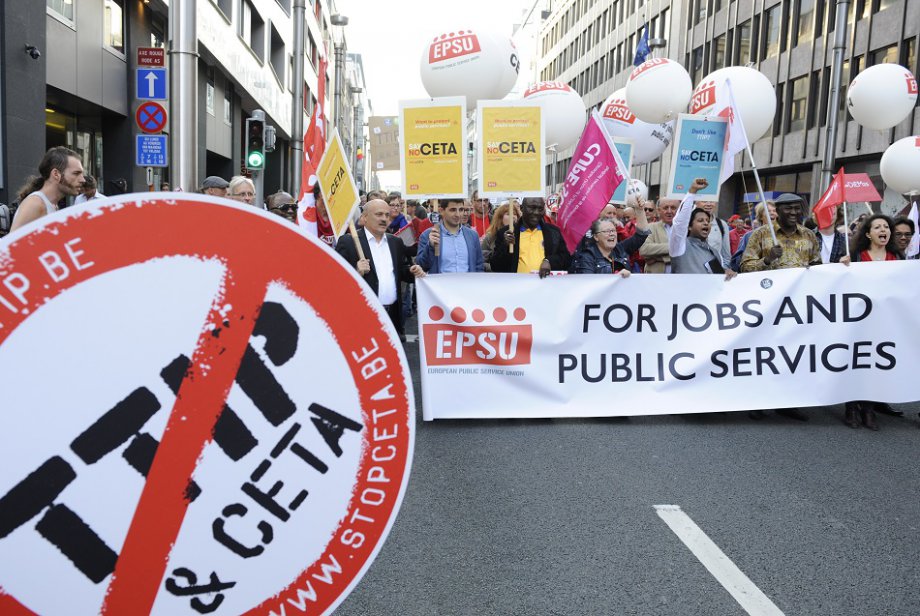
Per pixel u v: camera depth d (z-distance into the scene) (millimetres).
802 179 29234
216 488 1370
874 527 3896
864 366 6133
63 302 1259
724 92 6488
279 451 1412
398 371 1484
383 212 6016
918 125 22453
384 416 1482
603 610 3010
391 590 3152
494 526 3826
